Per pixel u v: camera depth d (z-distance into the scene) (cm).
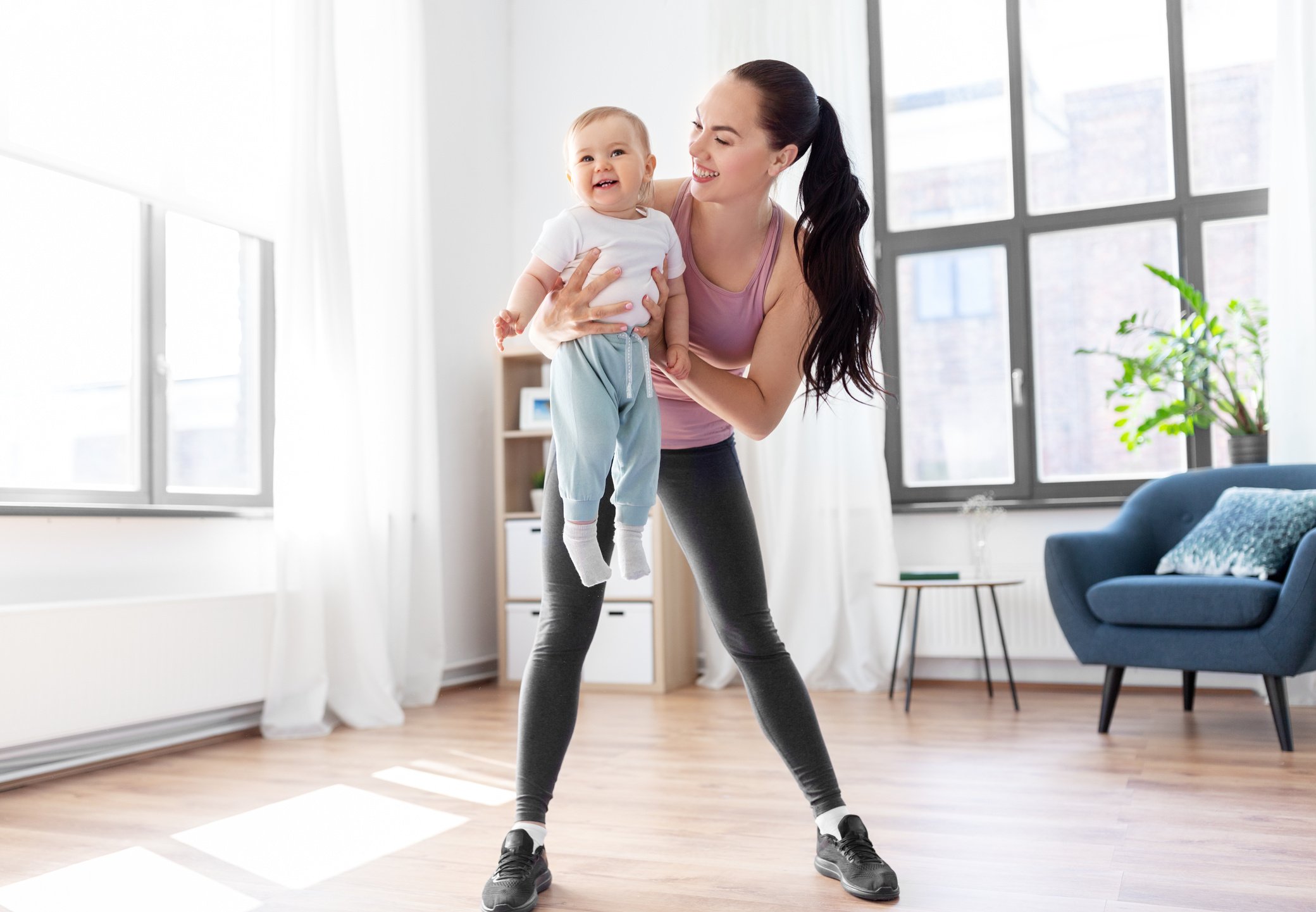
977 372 452
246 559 364
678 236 180
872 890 170
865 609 427
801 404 439
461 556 467
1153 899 169
